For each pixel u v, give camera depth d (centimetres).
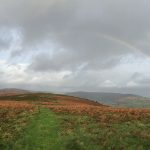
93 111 4119
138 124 3027
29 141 2381
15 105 4938
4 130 2825
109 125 2983
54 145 2264
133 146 2278
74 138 2395
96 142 2344
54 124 3089
